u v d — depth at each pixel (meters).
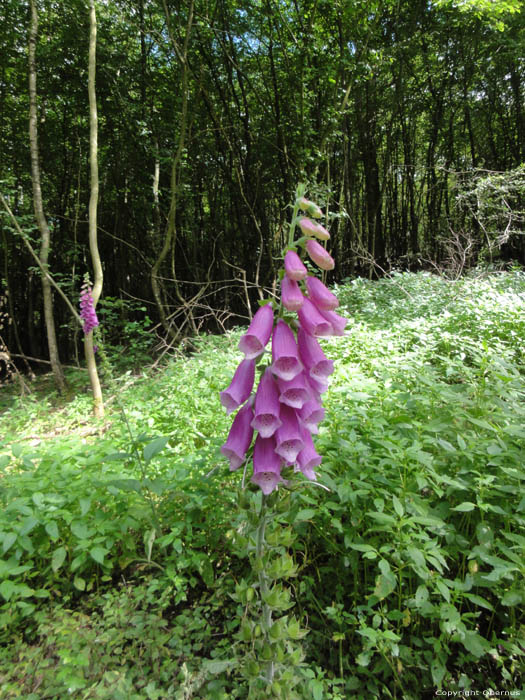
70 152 13.05
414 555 1.80
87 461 2.80
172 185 9.27
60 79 10.74
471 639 1.70
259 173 12.76
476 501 2.26
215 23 10.17
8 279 12.09
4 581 2.19
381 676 2.06
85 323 5.67
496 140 16.47
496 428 2.48
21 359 12.90
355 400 3.10
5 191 8.16
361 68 10.15
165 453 3.44
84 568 2.51
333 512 2.45
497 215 9.92
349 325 6.36
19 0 9.20
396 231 17.56
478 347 4.71
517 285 8.44
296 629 1.36
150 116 11.23
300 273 1.29
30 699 1.81
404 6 12.68
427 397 3.27
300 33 10.60
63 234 13.32
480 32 12.30
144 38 10.62
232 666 1.77
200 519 2.74
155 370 8.14
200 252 14.71
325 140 10.49
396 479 2.44
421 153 18.42
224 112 12.10
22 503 2.42
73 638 2.08
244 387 1.44
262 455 1.39
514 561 1.82
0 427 5.46
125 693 1.81
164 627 2.31
